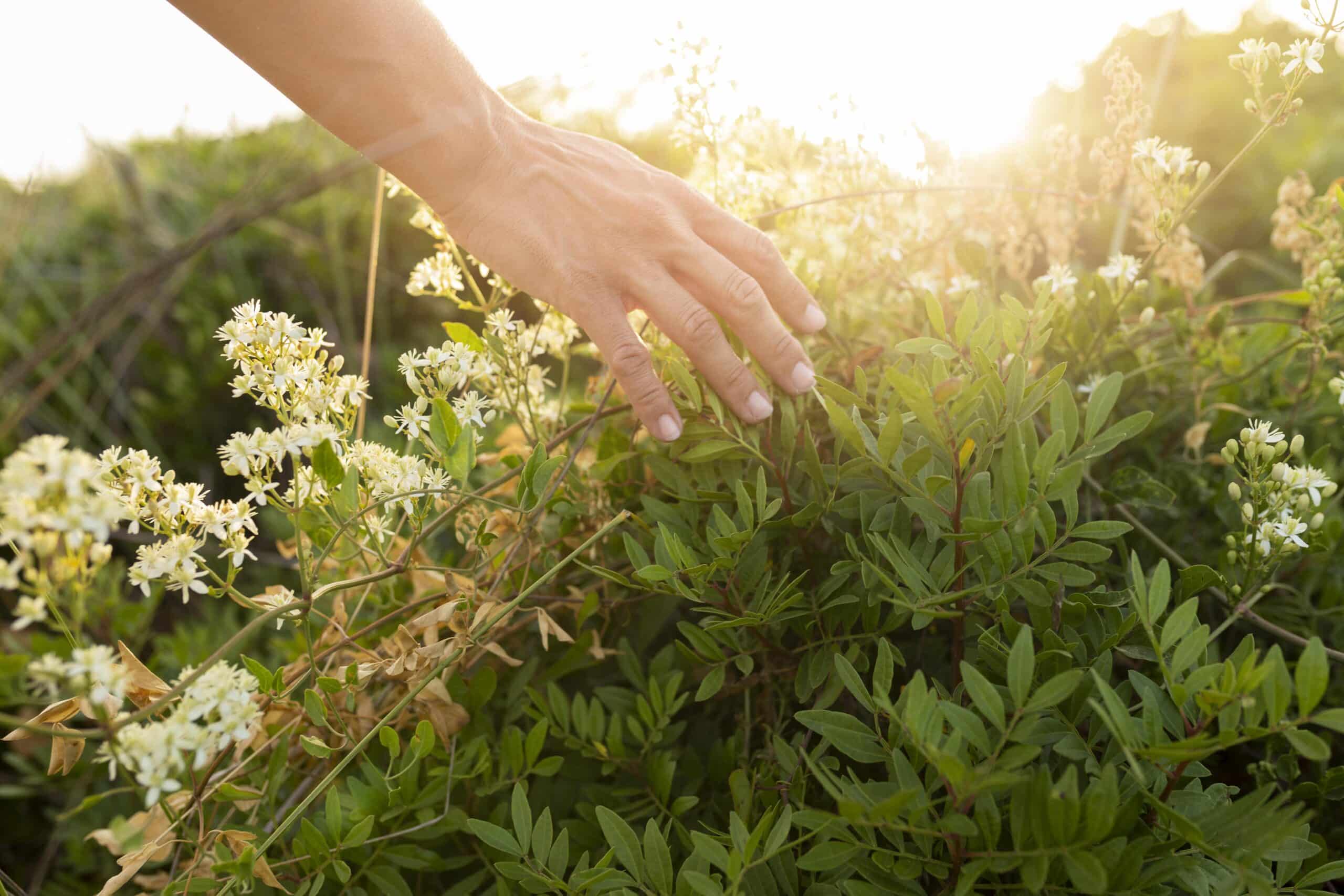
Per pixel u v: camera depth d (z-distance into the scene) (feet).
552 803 1.81
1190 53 3.76
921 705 1.28
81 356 2.78
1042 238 2.71
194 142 4.08
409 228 3.83
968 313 1.60
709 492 1.71
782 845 1.38
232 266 3.80
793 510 1.76
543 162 1.80
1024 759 1.27
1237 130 3.76
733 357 1.73
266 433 1.53
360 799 1.62
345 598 1.96
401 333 3.87
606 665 1.99
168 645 2.48
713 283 1.74
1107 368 2.14
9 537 1.25
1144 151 1.86
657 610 1.91
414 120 1.70
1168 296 2.34
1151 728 1.35
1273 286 3.35
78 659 1.29
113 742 1.35
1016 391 1.53
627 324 1.77
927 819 1.33
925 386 1.46
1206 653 1.58
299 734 1.79
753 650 1.70
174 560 1.47
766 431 1.82
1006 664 1.45
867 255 2.22
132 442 3.47
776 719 1.73
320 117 1.71
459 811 1.68
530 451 1.90
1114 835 1.32
